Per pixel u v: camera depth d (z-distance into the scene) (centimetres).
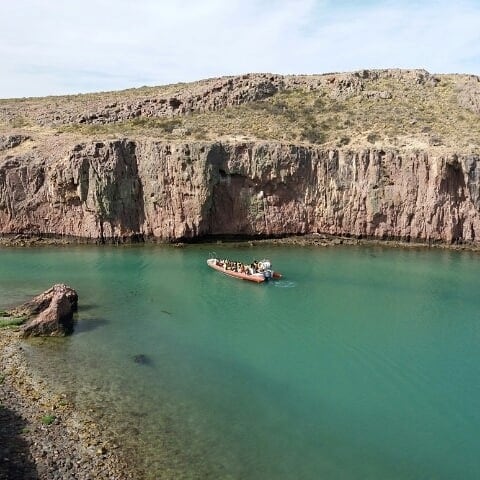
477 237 6906
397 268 5866
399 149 7212
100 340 3784
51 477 2234
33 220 7138
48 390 3008
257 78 9731
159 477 2281
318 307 4581
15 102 10350
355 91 9525
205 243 7106
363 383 3209
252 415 2816
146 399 2945
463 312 4462
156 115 8819
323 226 7281
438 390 3141
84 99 10206
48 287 5031
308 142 7719
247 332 3997
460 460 2491
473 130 8019
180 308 4519
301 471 2369
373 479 2334
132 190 7062
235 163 7088
